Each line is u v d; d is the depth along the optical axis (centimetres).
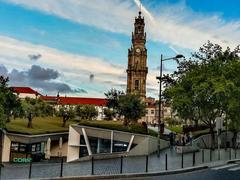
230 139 5400
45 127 6794
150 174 2203
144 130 4616
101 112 16838
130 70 15688
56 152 6506
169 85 5559
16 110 4569
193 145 4350
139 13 15950
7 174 2042
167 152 3778
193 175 2297
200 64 4478
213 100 4153
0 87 4128
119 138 4600
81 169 2303
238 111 4200
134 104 5812
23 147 5078
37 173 2100
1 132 3722
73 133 5194
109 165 2553
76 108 10250
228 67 4103
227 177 2230
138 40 15762
